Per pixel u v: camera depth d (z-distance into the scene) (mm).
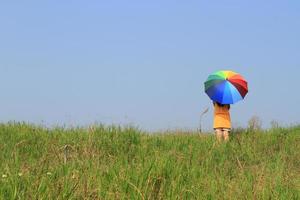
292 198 7082
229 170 10383
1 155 10570
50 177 6801
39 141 12531
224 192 7180
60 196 6043
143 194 6422
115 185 6703
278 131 15688
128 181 6672
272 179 8016
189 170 8398
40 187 6121
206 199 6773
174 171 7781
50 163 8492
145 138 13352
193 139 13422
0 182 6160
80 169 7785
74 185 6543
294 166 11727
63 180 6562
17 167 7414
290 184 7910
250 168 10336
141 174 7207
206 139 13570
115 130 13344
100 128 13477
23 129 13719
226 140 13828
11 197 5676
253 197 6992
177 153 10414
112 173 7305
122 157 10570
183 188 7000
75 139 12352
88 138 12336
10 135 12945
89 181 6816
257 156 12367
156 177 7148
